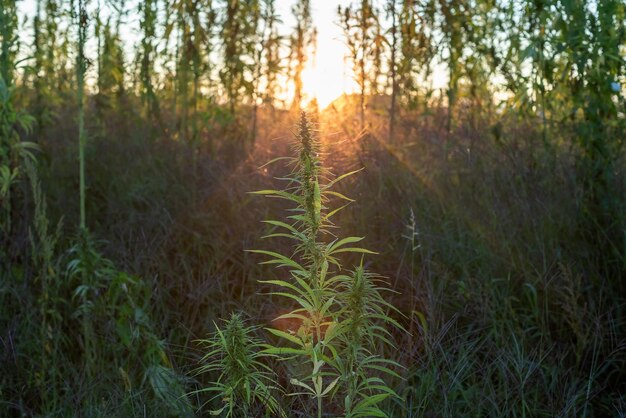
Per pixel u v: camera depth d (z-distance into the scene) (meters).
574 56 4.25
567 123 4.57
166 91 6.26
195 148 5.25
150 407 2.93
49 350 3.27
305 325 2.10
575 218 3.92
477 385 3.03
